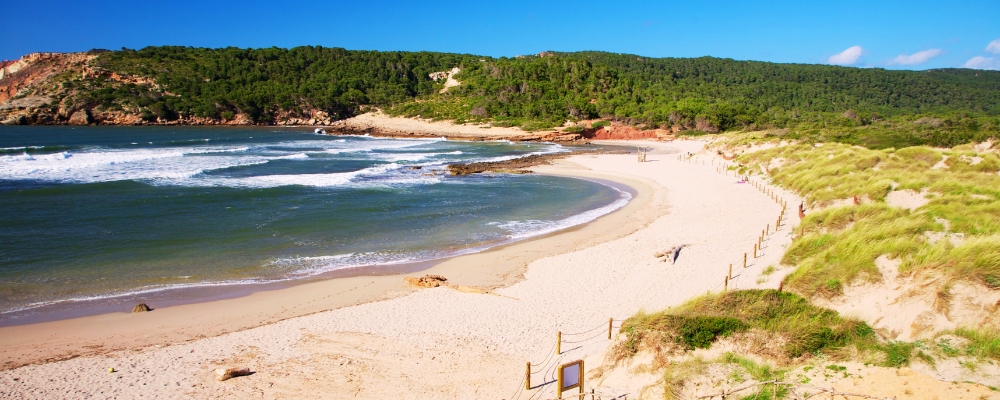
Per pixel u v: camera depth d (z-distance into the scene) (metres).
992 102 160.38
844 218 20.55
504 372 12.32
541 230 27.30
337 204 32.62
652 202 34.50
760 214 28.70
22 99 117.69
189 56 147.00
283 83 137.62
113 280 19.06
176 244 23.45
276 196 34.75
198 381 12.02
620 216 30.42
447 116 114.00
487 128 102.88
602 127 94.75
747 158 48.00
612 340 12.59
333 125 121.44
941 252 11.74
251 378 12.16
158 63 137.25
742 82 187.00
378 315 16.03
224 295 17.94
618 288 17.91
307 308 16.83
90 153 57.75
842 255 14.16
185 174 42.81
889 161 35.38
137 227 26.05
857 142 58.62
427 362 12.91
